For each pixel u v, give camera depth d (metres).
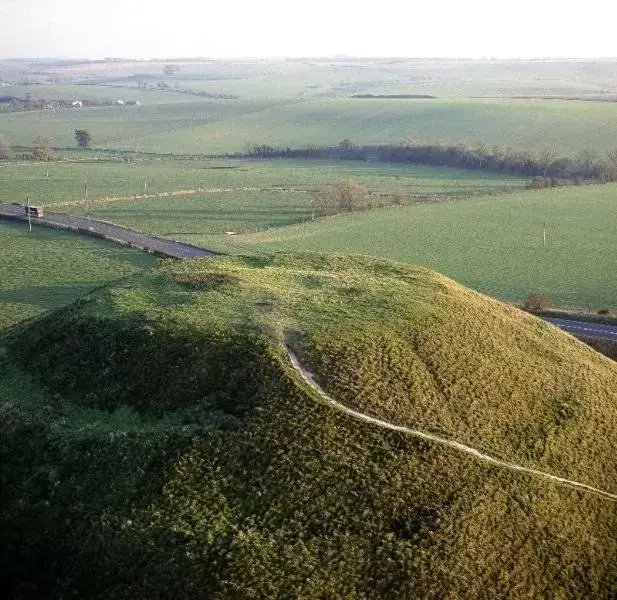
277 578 29.84
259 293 47.00
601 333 65.06
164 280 49.69
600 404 43.56
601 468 38.72
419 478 34.28
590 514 35.28
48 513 33.66
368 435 35.97
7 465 36.34
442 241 100.62
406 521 32.41
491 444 37.75
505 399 41.16
